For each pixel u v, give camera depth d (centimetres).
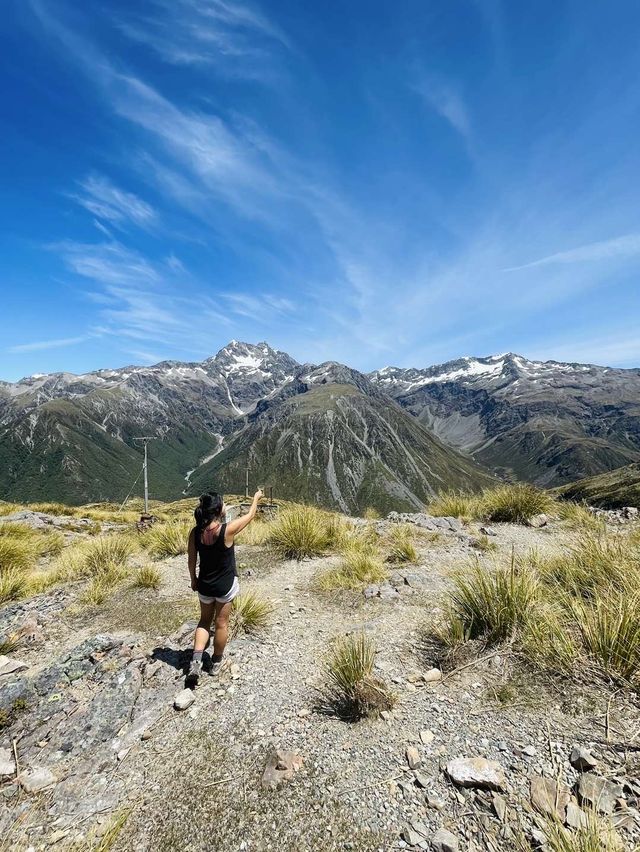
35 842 370
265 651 637
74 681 586
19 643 728
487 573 679
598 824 299
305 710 493
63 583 1070
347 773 392
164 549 1312
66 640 734
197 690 554
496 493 1580
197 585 577
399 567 986
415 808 347
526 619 555
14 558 1257
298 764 408
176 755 448
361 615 741
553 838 294
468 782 357
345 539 1190
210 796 388
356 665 513
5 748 491
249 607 730
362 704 476
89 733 496
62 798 416
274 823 352
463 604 636
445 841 312
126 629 746
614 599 550
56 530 1988
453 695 484
